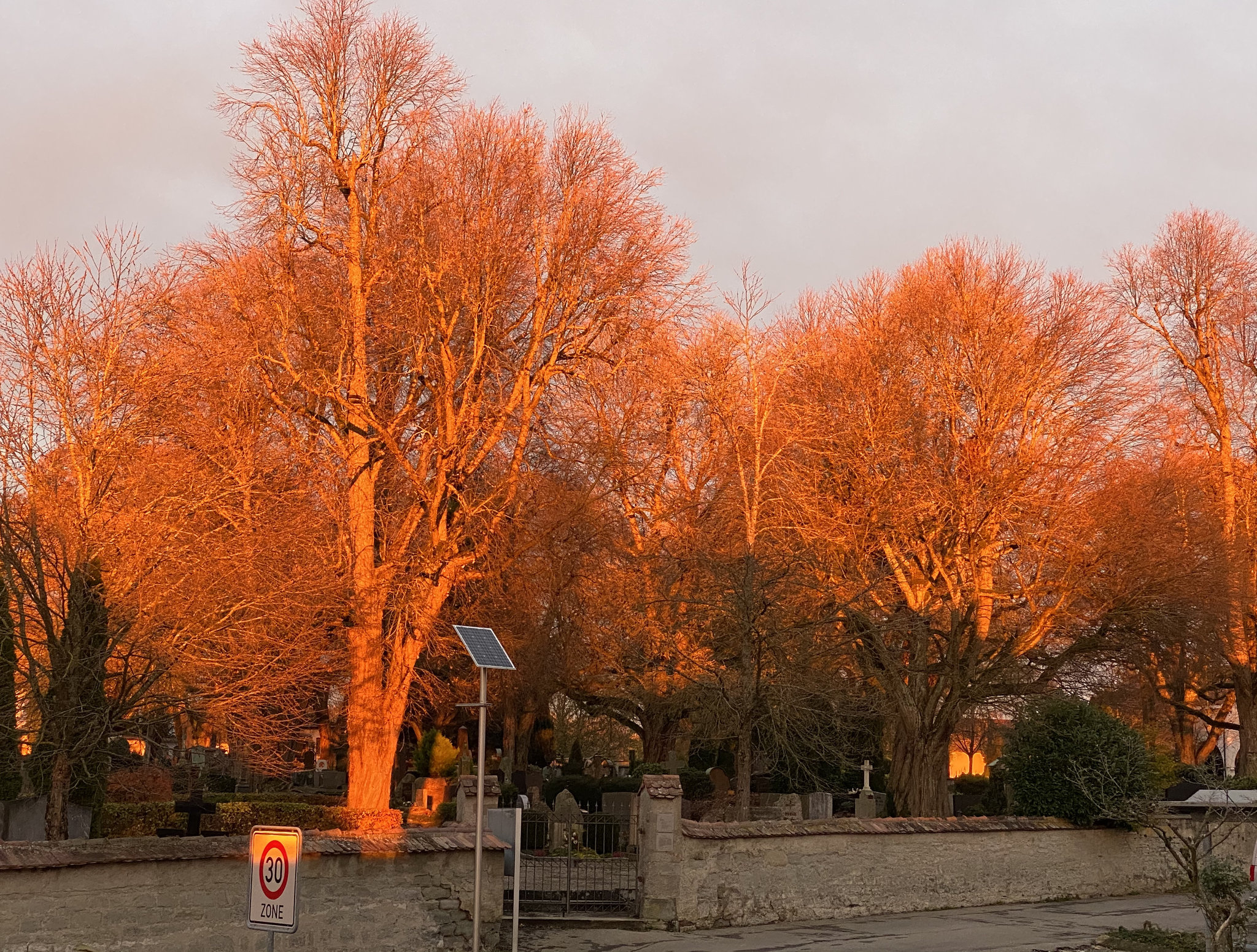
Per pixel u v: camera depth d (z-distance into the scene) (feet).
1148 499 97.71
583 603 112.47
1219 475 128.06
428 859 52.65
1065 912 70.49
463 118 94.68
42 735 55.01
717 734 85.71
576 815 100.73
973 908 71.72
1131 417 98.53
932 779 93.45
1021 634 94.32
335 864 49.57
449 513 94.43
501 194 92.27
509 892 66.59
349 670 84.89
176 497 59.98
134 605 55.57
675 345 97.55
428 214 91.04
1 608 56.85
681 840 61.77
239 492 65.16
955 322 95.71
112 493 59.98
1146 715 125.29
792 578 80.74
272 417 85.15
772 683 75.87
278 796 106.52
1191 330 135.33
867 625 89.04
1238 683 133.28
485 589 107.45
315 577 69.82
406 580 85.20
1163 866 83.41
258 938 46.65
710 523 96.94
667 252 95.61
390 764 86.02
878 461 92.43
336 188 92.43
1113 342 98.58
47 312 60.59
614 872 74.69
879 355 96.22
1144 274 136.87
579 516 105.19
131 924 43.16
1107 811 75.61
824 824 67.77
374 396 93.35
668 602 82.17
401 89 93.56
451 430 88.07
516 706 128.88
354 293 90.12
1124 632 97.60
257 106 90.74
